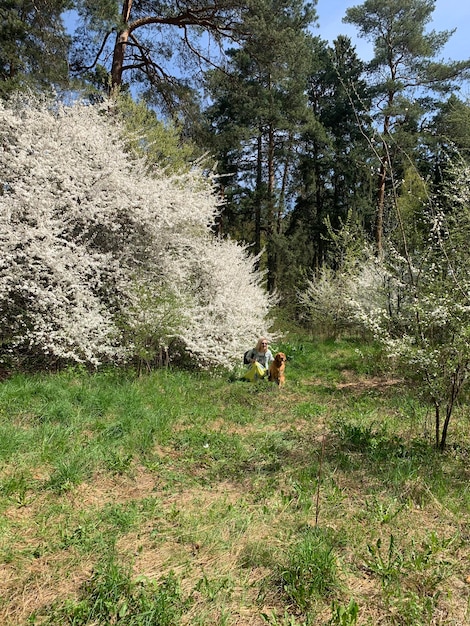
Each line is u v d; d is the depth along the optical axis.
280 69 15.18
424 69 15.52
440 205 6.64
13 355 6.92
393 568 2.54
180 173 10.88
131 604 2.31
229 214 25.25
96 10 11.56
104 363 7.24
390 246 5.34
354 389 7.59
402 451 4.43
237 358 8.66
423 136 15.48
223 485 3.79
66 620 2.21
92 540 2.84
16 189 6.94
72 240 7.50
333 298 13.84
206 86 15.69
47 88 12.53
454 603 2.37
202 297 8.95
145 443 4.38
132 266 8.03
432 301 4.34
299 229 26.72
